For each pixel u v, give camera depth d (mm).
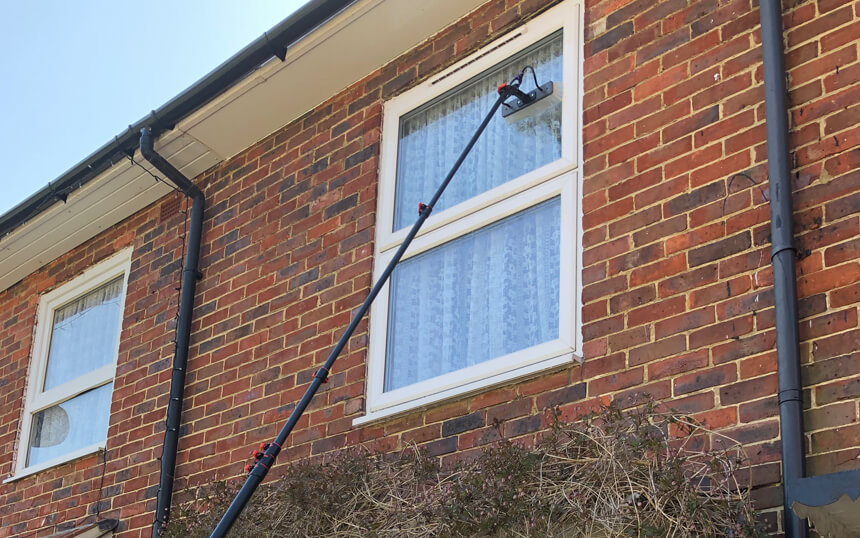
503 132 5652
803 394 3902
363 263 5895
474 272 5461
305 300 6125
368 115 6324
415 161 6047
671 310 4418
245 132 6949
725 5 4750
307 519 4957
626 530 3834
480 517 4180
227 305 6637
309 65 6367
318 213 6324
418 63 6180
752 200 4332
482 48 5883
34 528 7332
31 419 8070
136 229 7738
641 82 4941
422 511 4504
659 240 4574
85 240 8211
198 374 6598
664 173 4676
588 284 4762
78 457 7203
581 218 4969
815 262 4062
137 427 6871
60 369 8055
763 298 4160
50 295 8383
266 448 4227
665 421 4148
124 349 7301
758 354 4090
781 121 4285
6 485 7859
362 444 5387
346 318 5840
